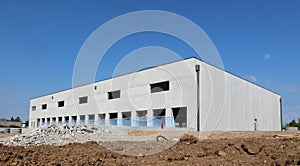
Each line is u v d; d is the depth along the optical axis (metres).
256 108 33.81
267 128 35.97
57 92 43.31
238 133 17.64
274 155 6.49
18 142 11.13
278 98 40.09
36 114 49.97
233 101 29.52
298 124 47.41
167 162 5.88
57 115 42.88
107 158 6.16
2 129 34.56
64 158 5.57
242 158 6.45
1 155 5.30
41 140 11.55
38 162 5.12
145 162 5.82
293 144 7.94
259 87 35.00
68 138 12.14
